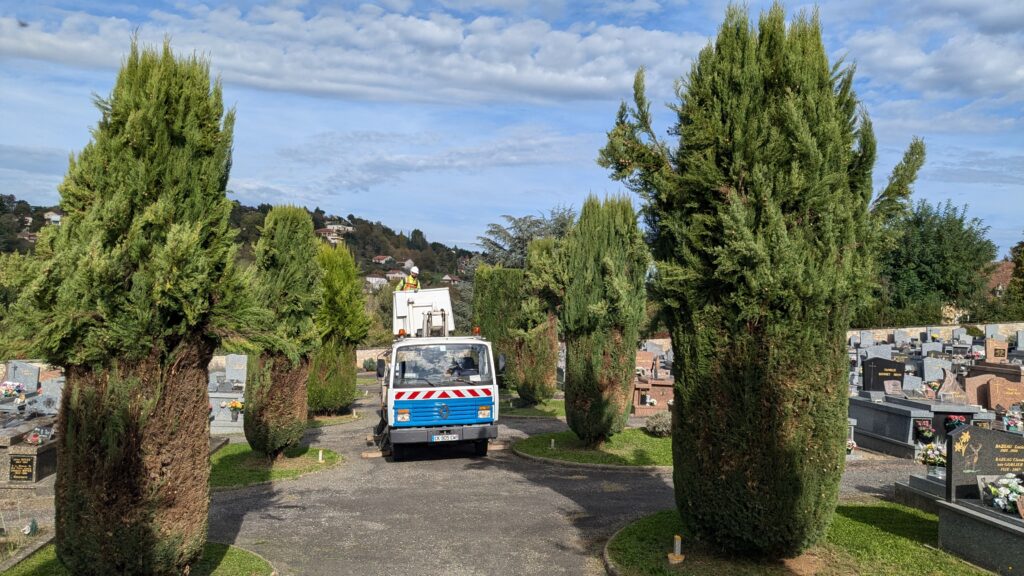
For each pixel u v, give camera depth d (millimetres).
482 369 14922
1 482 10930
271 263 12727
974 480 7824
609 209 14414
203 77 6367
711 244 7270
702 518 7328
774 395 6859
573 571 7758
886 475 12445
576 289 14391
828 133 6926
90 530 5695
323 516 10109
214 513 10305
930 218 45312
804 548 7195
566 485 12016
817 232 6961
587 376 14438
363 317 21156
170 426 5926
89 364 5680
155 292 5703
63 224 5680
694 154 7207
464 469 13672
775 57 7180
